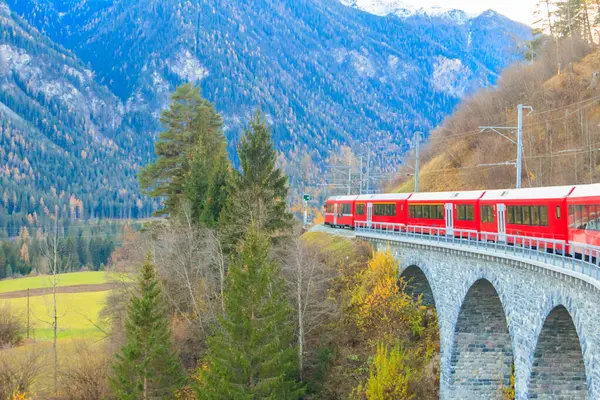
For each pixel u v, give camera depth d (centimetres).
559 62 8344
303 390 4172
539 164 7012
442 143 10031
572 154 6662
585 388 2970
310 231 7556
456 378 4041
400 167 11744
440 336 4269
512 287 3234
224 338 4119
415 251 4709
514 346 3225
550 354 2962
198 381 4634
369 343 4775
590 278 2308
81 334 6212
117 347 4969
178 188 6519
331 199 7600
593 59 8162
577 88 7662
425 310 4953
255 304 4034
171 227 5719
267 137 5425
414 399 4244
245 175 5288
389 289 4931
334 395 4459
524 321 3092
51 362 5306
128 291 5272
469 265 3800
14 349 5700
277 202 5350
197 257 5331
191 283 5281
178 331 5062
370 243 5581
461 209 4722
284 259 5041
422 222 5353
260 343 3988
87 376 4884
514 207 3988
